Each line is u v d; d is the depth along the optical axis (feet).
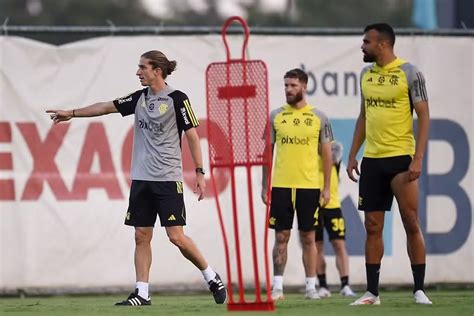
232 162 99.35
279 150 132.46
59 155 157.69
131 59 159.94
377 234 116.47
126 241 158.81
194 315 99.86
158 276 158.40
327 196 134.00
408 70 114.21
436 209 166.40
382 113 114.83
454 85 167.63
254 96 98.58
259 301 102.12
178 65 160.66
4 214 155.84
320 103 163.94
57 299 150.20
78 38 159.12
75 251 157.48
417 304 115.85
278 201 131.64
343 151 164.45
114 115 159.12
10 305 125.49
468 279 166.81
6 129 156.66
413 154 115.34
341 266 150.92
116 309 110.83
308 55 163.53
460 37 167.84
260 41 162.40
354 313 103.09
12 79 157.28
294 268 160.86
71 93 158.61
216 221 159.84
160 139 115.65
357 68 164.66
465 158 167.43
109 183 158.61
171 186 115.85
